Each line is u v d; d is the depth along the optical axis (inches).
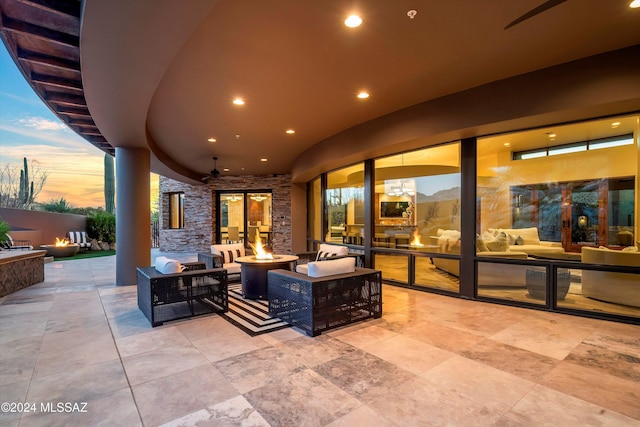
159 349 116.6
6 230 363.9
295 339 126.1
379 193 237.0
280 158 337.7
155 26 89.0
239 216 478.3
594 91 129.9
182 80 144.8
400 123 189.6
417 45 117.6
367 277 148.1
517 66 137.7
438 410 78.4
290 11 95.3
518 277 173.5
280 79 145.1
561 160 192.7
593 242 191.2
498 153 187.2
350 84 152.3
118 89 131.7
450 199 197.3
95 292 210.5
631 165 187.3
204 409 79.0
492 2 92.9
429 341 123.1
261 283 193.0
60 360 107.5
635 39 117.8
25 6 96.6
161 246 500.1
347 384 91.0
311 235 381.4
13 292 210.4
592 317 149.4
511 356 109.2
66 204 683.4
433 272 209.3
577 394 85.5
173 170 343.9
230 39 110.9
